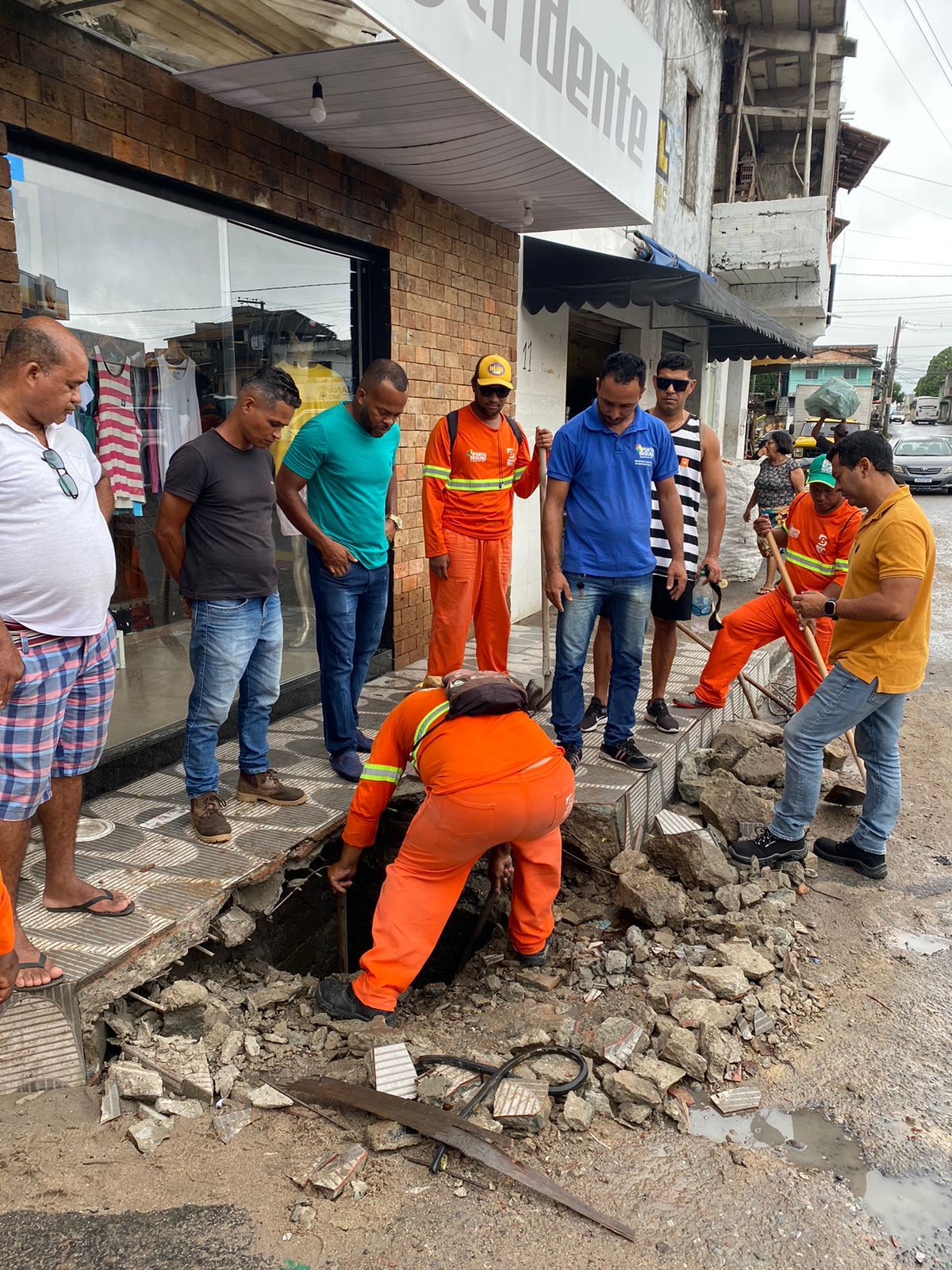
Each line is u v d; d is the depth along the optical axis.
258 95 4.04
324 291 5.27
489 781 3.00
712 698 5.48
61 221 3.71
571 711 4.40
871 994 3.49
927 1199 2.50
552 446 4.28
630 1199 2.44
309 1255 2.16
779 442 10.16
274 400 3.23
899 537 3.82
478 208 6.15
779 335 9.51
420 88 3.89
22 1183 2.29
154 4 3.23
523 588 7.95
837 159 18.88
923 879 4.42
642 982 3.49
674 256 10.69
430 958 4.39
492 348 6.77
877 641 4.03
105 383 4.03
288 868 3.51
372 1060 2.74
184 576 3.38
